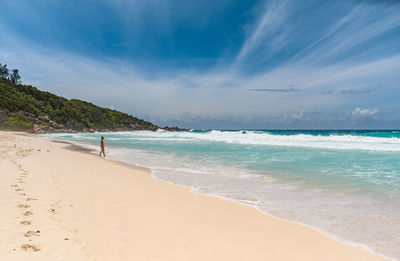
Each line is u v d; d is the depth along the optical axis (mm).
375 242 4457
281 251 4066
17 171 9109
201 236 4543
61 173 9758
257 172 11438
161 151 21500
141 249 3863
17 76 105500
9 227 4230
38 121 78250
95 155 18484
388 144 24688
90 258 3436
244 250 4051
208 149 22938
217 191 8062
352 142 27984
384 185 8812
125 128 132125
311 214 5906
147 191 7820
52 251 3543
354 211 6105
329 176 10438
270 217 5688
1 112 67938
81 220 4910
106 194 7098
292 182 9367
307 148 23047
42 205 5566
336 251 4113
